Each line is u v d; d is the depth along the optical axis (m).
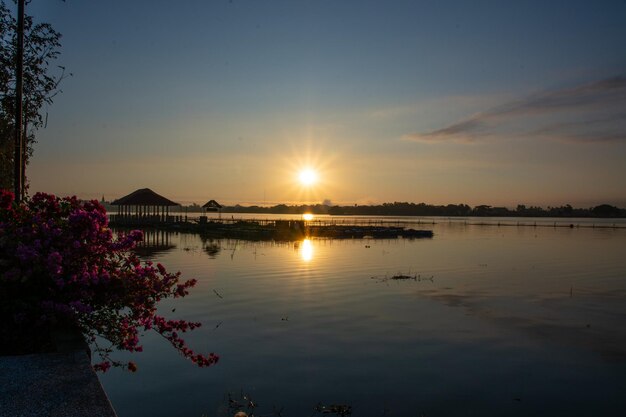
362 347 11.23
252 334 12.27
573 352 11.05
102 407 3.49
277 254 34.69
